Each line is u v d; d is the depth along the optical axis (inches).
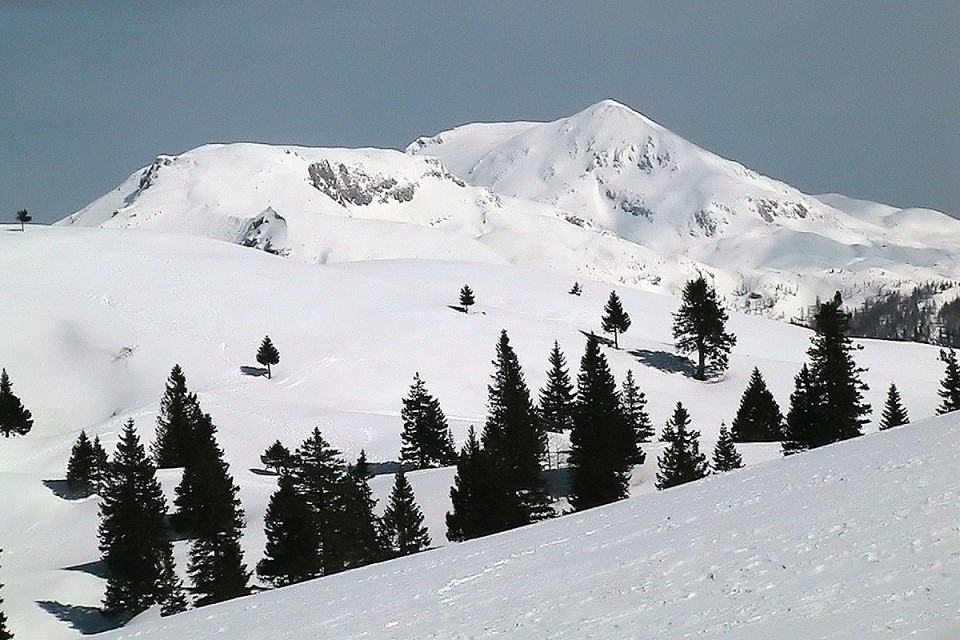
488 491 2576.3
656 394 5305.1
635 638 703.7
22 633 2459.4
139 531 2689.5
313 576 2667.3
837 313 3371.1
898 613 612.7
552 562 1029.8
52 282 6924.2
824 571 735.7
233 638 1017.5
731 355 6318.9
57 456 4222.4
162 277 7052.2
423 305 6894.7
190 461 3686.0
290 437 4315.9
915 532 765.3
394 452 4101.9
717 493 1171.9
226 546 2733.8
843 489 967.6
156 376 5674.2
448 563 1176.8
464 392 5477.4
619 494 2827.3
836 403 3117.6
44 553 3142.2
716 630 673.0
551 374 4138.8
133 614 2647.6
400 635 869.2
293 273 7509.8
